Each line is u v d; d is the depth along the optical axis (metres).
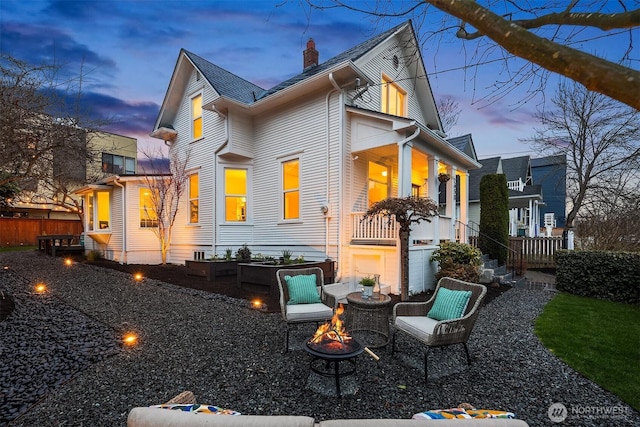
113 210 11.50
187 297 6.23
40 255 12.71
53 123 6.31
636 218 9.49
